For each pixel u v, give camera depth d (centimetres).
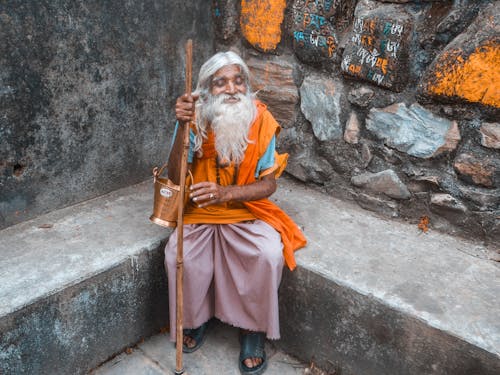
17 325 192
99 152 272
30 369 203
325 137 279
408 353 199
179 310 210
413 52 234
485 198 233
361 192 274
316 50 267
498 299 202
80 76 249
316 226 254
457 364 186
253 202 230
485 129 223
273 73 291
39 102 238
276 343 248
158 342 251
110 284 221
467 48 214
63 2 231
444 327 186
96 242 234
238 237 221
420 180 250
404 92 243
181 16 285
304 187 298
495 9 207
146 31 270
